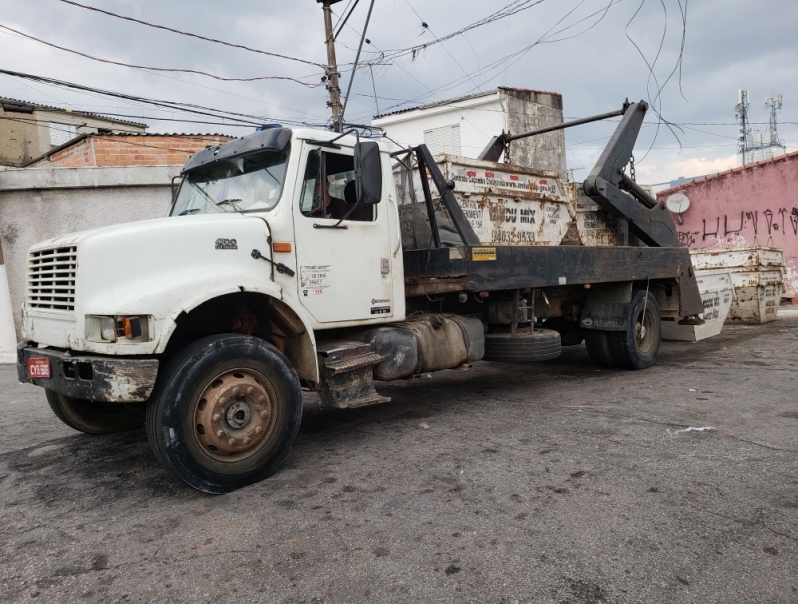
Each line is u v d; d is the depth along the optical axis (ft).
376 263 17.34
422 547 10.34
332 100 55.77
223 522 11.74
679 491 12.26
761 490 12.16
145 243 13.16
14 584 9.70
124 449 17.15
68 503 13.17
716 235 60.75
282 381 14.21
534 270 20.92
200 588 9.35
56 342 13.85
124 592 9.33
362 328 17.60
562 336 29.84
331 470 14.49
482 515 11.51
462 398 22.03
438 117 84.69
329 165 16.57
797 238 55.72
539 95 82.79
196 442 12.85
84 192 40.93
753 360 27.58
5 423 20.76
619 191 27.20
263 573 9.71
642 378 24.58
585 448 15.30
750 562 9.43
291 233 15.26
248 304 15.55
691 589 8.77
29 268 15.56
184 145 48.11
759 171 57.67
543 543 10.29
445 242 20.07
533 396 21.88
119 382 12.17
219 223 14.14
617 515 11.26
